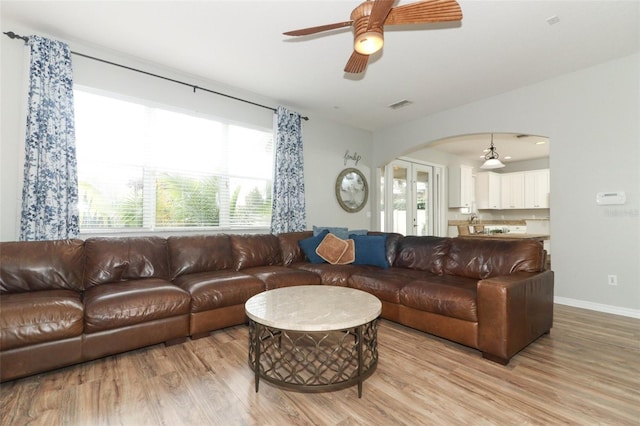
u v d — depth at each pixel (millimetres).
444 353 2340
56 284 2426
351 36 2834
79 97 3031
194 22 2641
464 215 8047
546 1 2350
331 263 3766
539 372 2043
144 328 2279
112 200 3211
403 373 2037
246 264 3518
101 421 1541
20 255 2346
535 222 7203
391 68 3447
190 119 3764
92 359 2080
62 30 2771
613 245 3314
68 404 1674
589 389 1840
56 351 1944
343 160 5488
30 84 2670
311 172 5012
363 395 1785
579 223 3531
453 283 2691
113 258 2711
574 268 3570
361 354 1789
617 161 3279
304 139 4918
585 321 3039
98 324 2084
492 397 1763
